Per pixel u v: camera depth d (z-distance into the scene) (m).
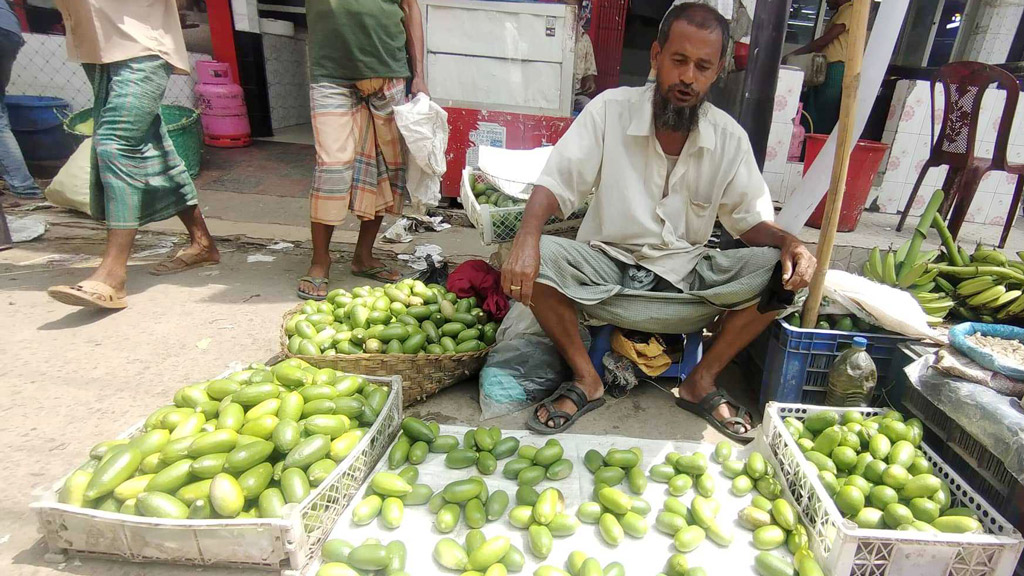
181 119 6.21
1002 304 2.81
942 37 7.15
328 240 3.72
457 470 2.13
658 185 2.48
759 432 2.29
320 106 3.46
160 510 1.61
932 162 4.69
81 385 2.60
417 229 5.20
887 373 2.59
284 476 1.73
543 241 2.34
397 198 3.95
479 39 5.08
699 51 2.10
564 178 2.40
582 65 6.16
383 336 2.59
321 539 1.76
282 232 4.88
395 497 1.92
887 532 1.65
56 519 1.64
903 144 5.50
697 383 2.62
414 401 2.64
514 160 3.47
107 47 3.12
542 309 2.37
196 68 7.60
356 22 3.32
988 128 5.34
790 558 1.82
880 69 2.38
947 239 3.14
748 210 2.49
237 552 1.62
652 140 2.39
